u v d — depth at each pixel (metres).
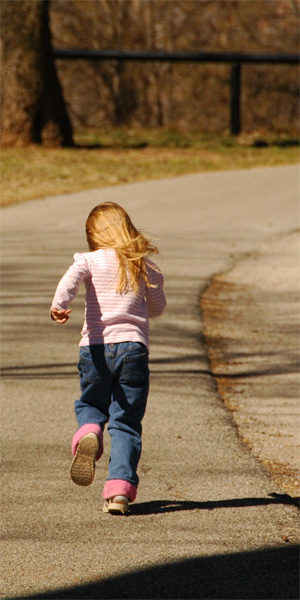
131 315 11.58
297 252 32.22
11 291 25.42
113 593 9.20
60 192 44.91
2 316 22.75
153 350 19.89
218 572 9.67
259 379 17.86
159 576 9.58
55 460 13.28
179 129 75.00
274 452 13.65
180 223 37.41
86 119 76.62
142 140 65.62
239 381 17.73
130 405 11.47
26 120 56.53
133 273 11.67
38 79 55.94
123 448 11.30
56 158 53.97
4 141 56.72
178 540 10.52
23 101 56.12
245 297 25.56
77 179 48.38
